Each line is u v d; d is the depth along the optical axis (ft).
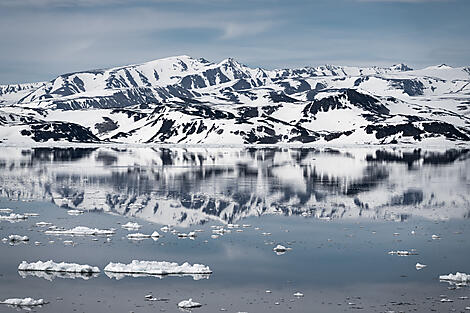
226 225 323.57
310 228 314.14
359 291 209.67
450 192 454.40
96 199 412.36
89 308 191.42
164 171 630.33
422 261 247.09
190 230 309.01
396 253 259.60
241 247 270.05
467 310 190.29
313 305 195.83
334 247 270.67
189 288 212.23
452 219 340.39
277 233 301.22
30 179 532.73
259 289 211.61
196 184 506.07
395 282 219.41
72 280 219.20
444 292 208.03
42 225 315.99
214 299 201.05
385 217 347.77
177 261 246.47
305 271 233.14
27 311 188.55
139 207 380.37
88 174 586.45
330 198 422.82
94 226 316.81
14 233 293.84
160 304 195.62
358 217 347.56
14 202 396.37
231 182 522.47
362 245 274.77
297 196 432.66
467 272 231.71
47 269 230.48
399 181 531.91
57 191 452.35
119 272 229.66
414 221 334.24
